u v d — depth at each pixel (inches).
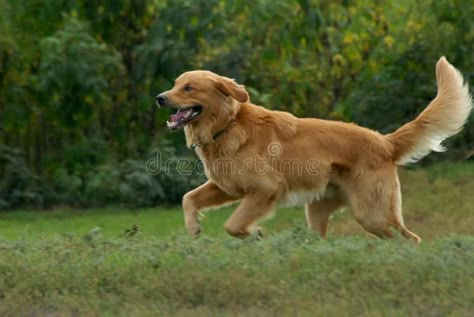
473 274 334.6
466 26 738.8
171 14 698.8
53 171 727.1
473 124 705.6
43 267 348.2
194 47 703.7
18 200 697.6
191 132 429.7
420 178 685.9
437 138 440.5
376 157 428.8
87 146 713.6
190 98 418.0
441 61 442.9
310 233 391.9
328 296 319.9
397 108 737.6
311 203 445.1
